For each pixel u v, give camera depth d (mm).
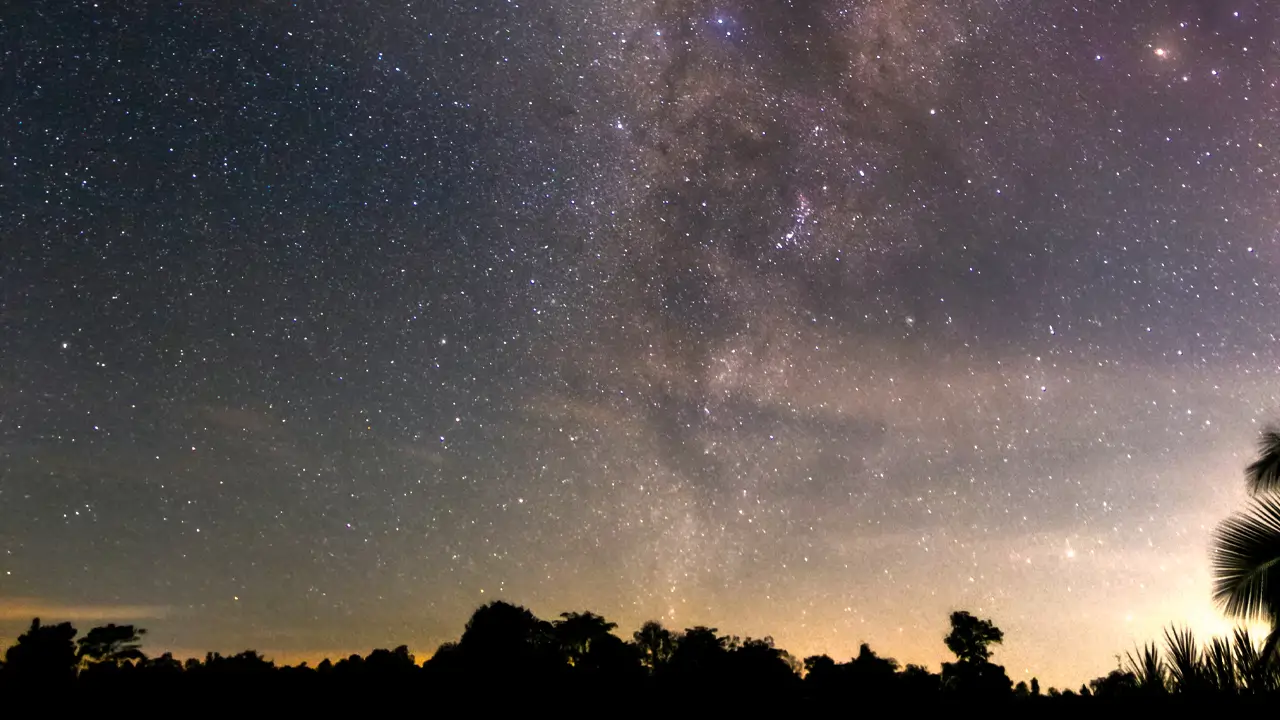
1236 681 6523
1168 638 6992
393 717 7762
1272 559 8914
